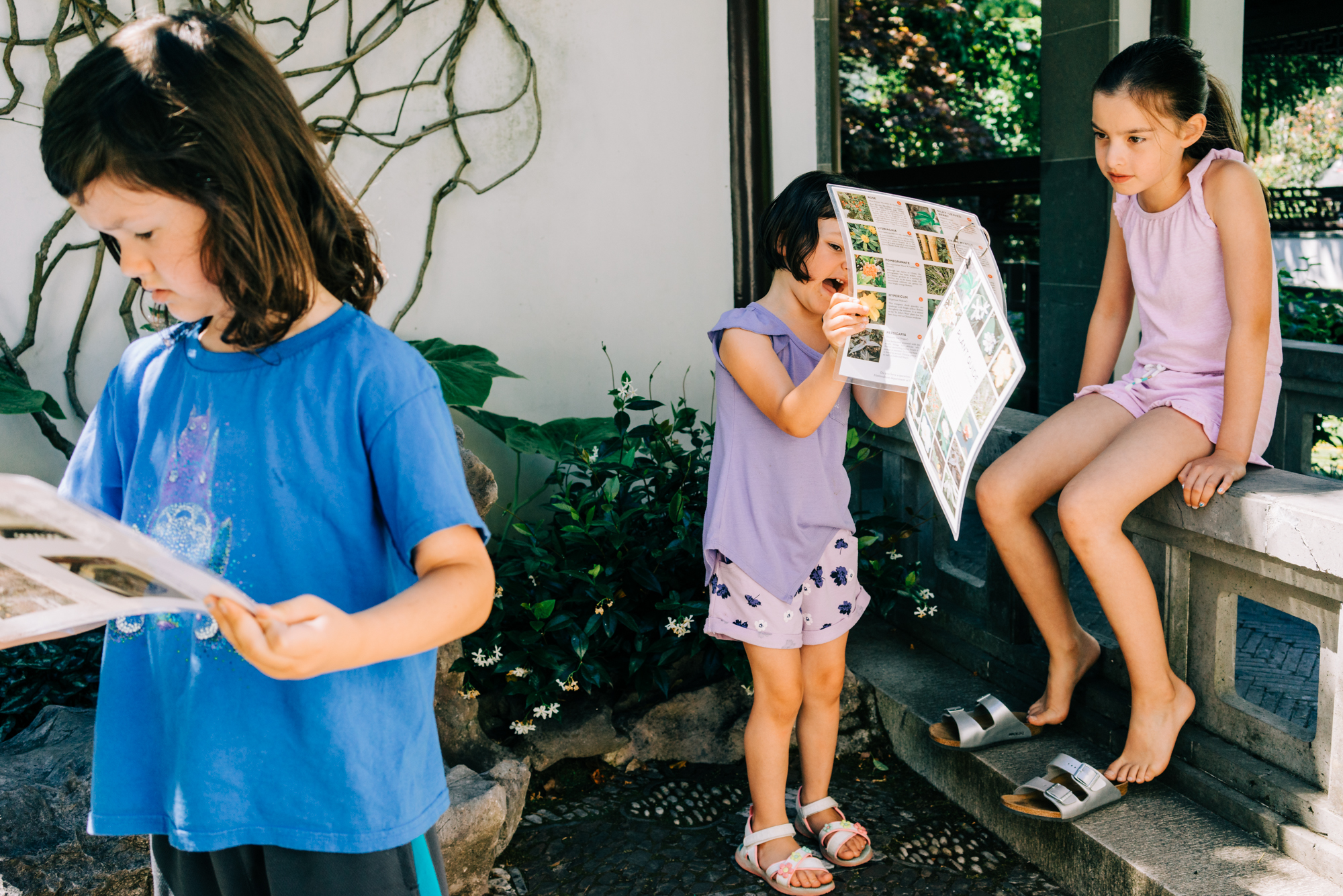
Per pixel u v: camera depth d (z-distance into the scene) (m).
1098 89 2.22
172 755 1.15
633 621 2.89
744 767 3.00
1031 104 9.55
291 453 1.12
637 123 3.84
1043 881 2.40
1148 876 2.09
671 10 3.81
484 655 2.78
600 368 3.94
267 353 1.13
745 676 2.87
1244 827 2.23
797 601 2.31
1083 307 4.64
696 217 3.96
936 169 7.21
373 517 1.15
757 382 2.20
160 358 1.22
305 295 1.07
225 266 1.00
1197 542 2.30
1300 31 8.09
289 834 1.13
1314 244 8.68
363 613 0.98
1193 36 4.45
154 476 1.17
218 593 0.84
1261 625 3.76
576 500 3.16
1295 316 6.02
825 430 2.32
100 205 0.97
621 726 2.99
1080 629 2.62
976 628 3.08
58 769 2.22
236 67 1.00
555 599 2.96
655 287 3.96
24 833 2.05
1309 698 3.18
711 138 3.93
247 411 1.13
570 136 3.77
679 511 3.01
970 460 1.80
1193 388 2.33
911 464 3.30
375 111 3.56
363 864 1.14
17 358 3.28
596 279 3.88
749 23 3.83
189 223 0.99
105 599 0.90
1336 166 8.61
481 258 3.74
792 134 3.99
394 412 1.11
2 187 3.22
